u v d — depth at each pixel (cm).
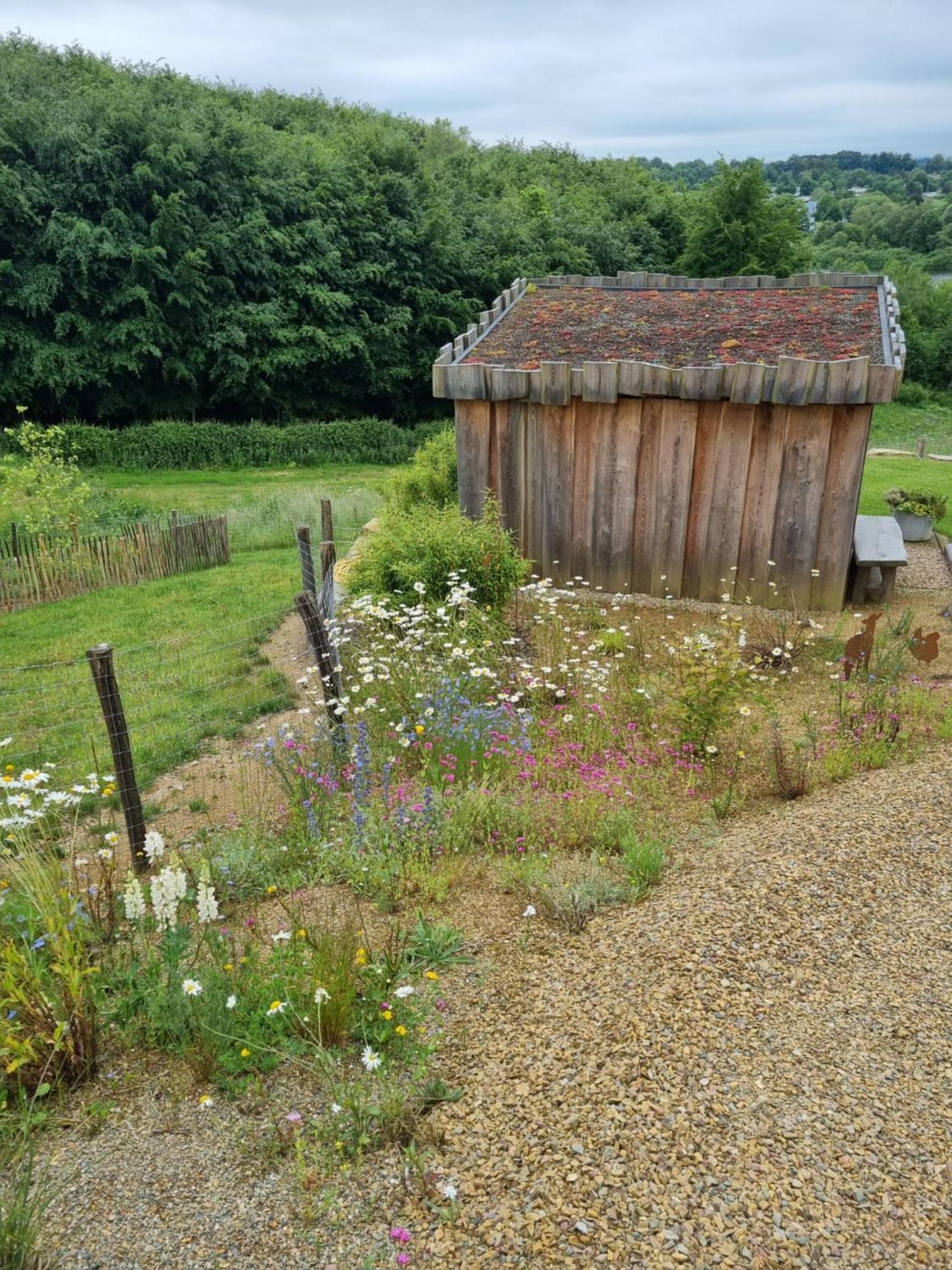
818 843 402
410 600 758
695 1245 219
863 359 758
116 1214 241
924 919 352
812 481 828
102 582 1220
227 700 723
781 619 835
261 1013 307
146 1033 316
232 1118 274
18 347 2692
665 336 953
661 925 349
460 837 438
